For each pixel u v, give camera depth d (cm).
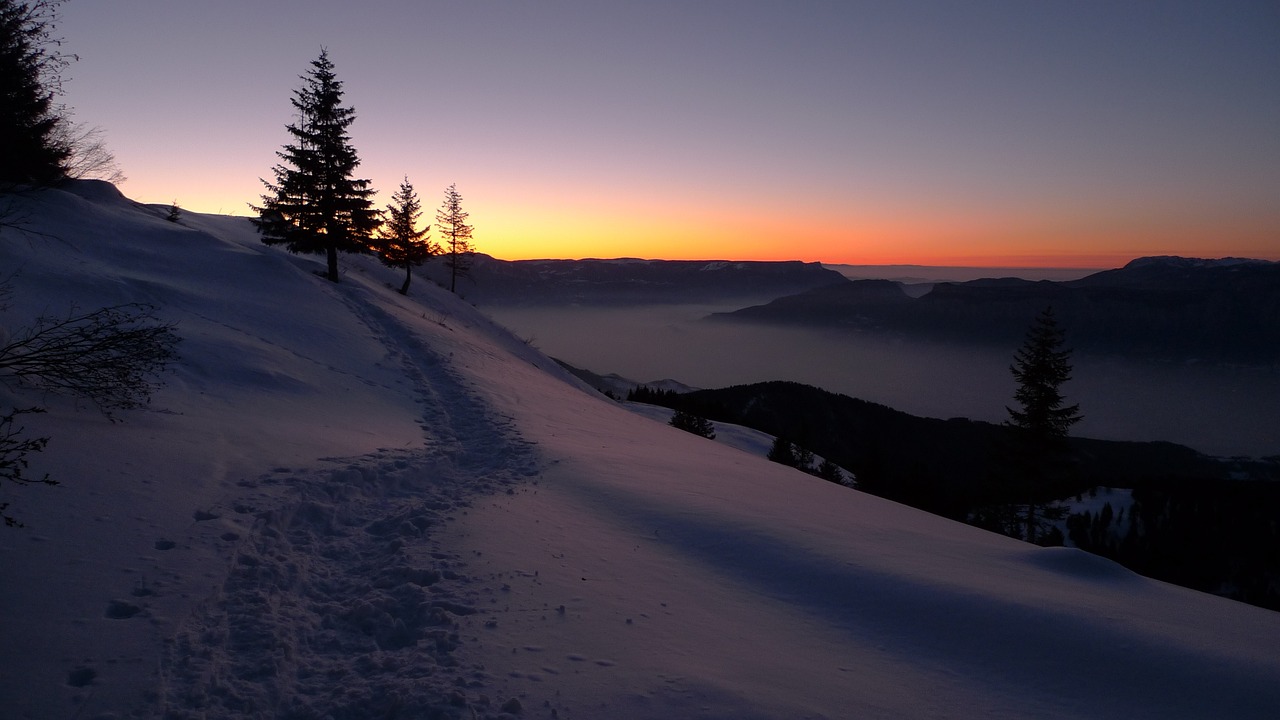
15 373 748
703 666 434
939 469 6394
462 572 561
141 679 365
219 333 1532
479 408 1500
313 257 4056
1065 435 3094
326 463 852
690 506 829
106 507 570
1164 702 418
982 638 500
